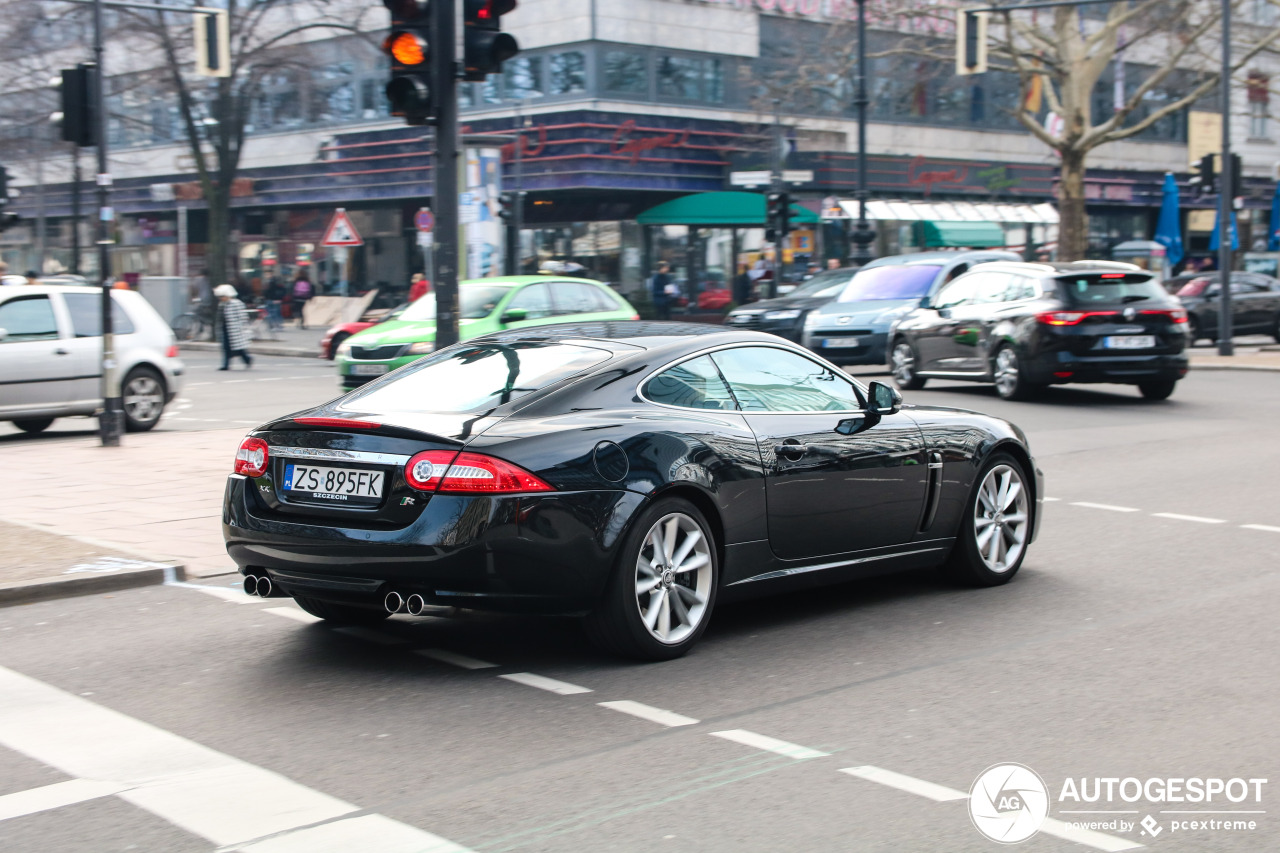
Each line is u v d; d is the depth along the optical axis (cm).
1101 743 484
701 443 603
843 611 704
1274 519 974
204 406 1944
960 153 4850
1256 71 4925
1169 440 1438
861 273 2252
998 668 589
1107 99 5372
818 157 4216
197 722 513
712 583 611
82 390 1529
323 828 403
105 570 763
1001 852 385
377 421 564
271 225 4750
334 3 4338
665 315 3841
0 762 467
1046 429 1536
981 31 2394
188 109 3791
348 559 553
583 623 586
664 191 3966
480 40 945
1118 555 854
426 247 3064
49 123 4034
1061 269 1802
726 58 4188
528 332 675
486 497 538
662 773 452
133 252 5156
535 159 3856
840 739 489
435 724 509
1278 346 3120
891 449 692
